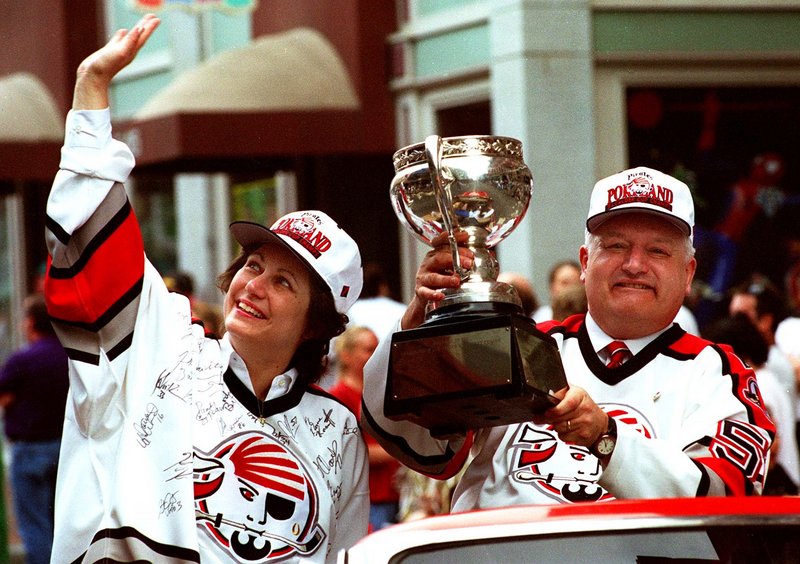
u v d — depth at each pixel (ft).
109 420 31.78
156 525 31.30
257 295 33.47
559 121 85.76
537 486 33.04
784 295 91.56
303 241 33.73
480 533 27.17
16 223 146.61
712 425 32.58
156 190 137.18
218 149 98.48
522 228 85.76
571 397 30.09
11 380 79.66
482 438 34.88
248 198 122.42
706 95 90.17
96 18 133.49
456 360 29.91
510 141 32.94
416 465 35.55
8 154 128.36
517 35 85.56
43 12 135.64
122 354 31.86
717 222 90.89
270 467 32.94
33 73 138.92
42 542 80.02
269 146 98.84
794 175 91.76
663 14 88.17
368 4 98.94
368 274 79.00
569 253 85.71
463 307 31.27
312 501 33.24
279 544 32.58
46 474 79.92
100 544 31.17
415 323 33.81
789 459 58.80
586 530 27.04
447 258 32.50
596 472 32.94
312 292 33.86
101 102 31.76
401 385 30.50
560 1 85.76
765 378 58.70
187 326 33.22
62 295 31.58
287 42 103.86
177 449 31.78
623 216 33.50
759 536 26.76
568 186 85.87
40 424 80.02
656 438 33.12
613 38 87.35
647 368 33.76
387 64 99.30
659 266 33.40
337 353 62.64
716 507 27.63
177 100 99.71
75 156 31.32
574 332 35.14
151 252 137.59
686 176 90.12
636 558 26.37
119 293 31.68
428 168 32.55
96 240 31.45
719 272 90.99
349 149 99.19
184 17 124.77
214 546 32.01
